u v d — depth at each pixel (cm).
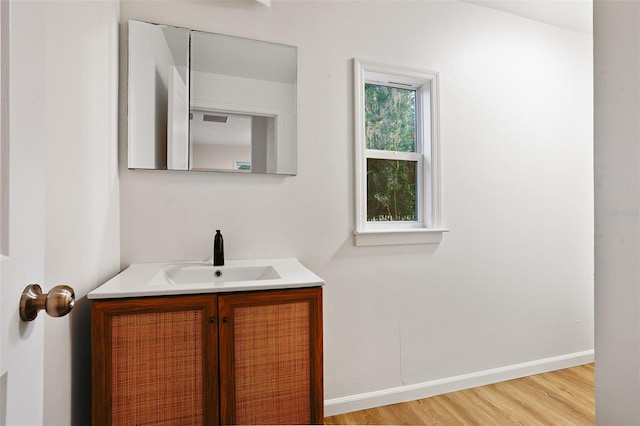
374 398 198
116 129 154
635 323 61
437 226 214
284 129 184
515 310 235
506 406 198
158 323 120
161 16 167
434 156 214
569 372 241
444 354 216
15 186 49
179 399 121
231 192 177
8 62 47
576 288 253
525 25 241
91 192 124
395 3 208
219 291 125
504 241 233
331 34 195
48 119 92
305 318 136
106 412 115
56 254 97
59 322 103
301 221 188
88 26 120
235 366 127
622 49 64
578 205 254
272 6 184
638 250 61
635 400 61
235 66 176
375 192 213
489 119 229
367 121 215
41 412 56
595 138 69
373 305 201
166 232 167
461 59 223
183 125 168
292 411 133
